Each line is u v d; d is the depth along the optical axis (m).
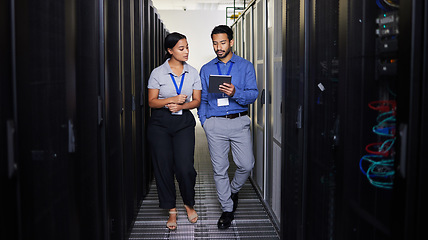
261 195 4.41
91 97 2.02
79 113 1.76
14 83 1.12
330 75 1.94
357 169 1.66
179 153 3.48
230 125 3.47
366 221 1.62
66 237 1.57
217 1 13.19
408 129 1.15
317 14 2.13
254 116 5.02
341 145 1.74
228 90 3.24
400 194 1.20
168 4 13.99
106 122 2.31
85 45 1.89
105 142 2.29
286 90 2.79
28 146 1.21
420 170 1.14
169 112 3.42
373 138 1.57
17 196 1.13
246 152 3.56
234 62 3.51
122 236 2.96
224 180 3.58
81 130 1.79
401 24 1.19
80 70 1.79
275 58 3.64
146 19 4.69
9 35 1.10
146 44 4.71
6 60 1.08
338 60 1.77
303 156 2.34
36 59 1.27
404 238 1.19
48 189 1.37
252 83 3.52
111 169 2.49
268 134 4.08
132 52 3.62
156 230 3.58
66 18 1.58
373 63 1.53
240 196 4.56
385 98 1.48
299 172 2.41
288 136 2.72
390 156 1.48
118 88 2.81
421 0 1.11
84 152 1.85
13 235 1.11
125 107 3.18
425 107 1.12
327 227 2.02
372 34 1.53
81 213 1.79
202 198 4.50
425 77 1.12
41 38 1.32
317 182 2.18
